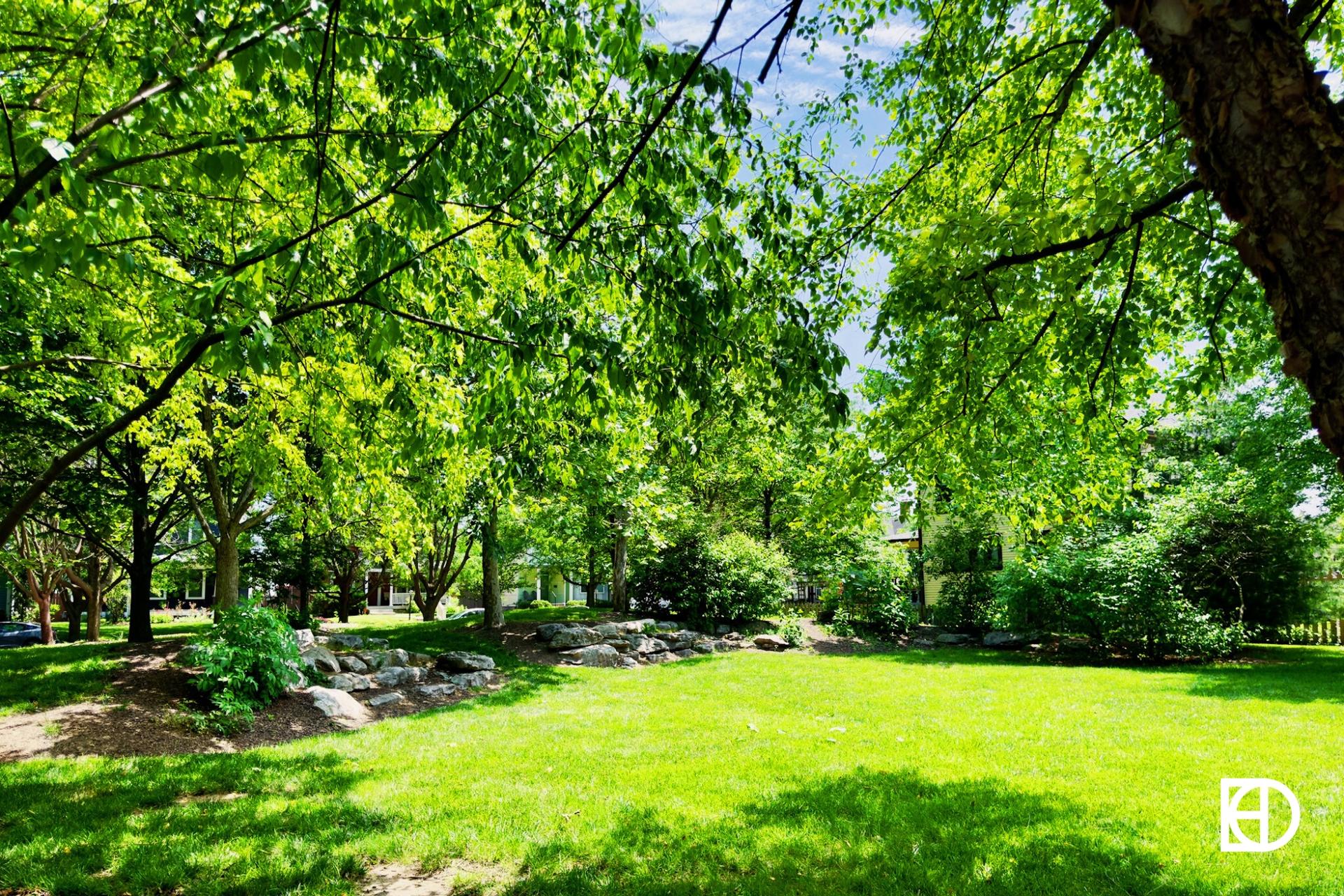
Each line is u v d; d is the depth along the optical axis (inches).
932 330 233.0
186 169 207.2
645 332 188.2
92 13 204.8
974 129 250.2
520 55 157.5
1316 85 60.4
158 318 265.1
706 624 762.2
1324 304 58.5
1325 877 163.2
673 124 161.8
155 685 372.2
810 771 252.1
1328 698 384.5
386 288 178.5
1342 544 700.0
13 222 153.6
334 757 279.6
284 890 163.5
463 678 478.6
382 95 171.2
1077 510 306.2
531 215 175.9
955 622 867.4
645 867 175.2
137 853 181.0
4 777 242.5
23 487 463.5
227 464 421.1
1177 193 147.1
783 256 221.6
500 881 169.9
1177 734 303.1
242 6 138.1
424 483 400.5
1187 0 64.4
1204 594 649.6
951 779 241.0
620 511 623.8
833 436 265.3
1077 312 196.5
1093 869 169.6
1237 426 689.6
